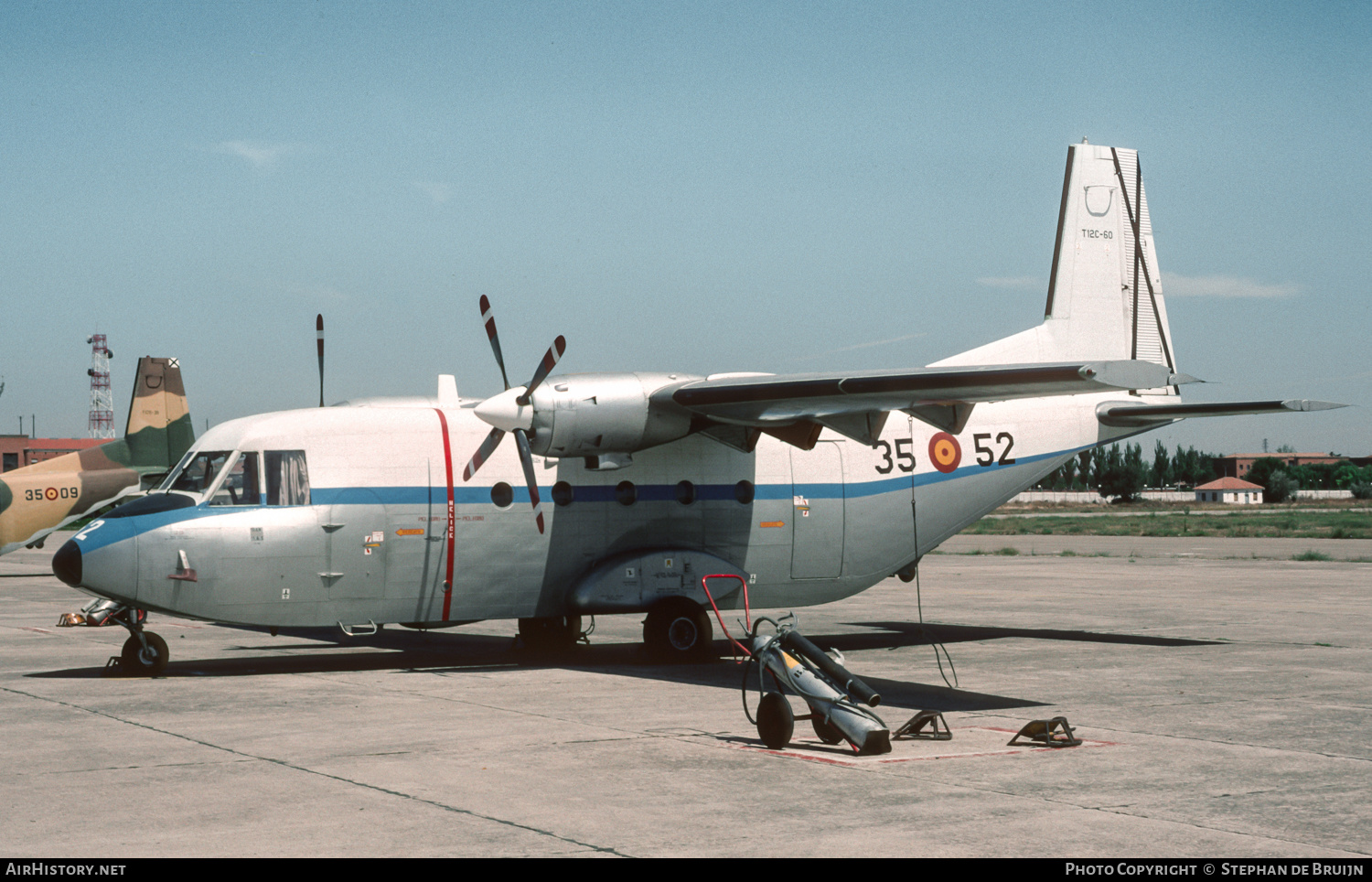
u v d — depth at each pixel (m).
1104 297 18.00
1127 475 132.00
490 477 14.62
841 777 8.19
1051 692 12.27
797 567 16.19
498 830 6.82
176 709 11.24
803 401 13.19
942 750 9.16
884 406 13.50
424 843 6.55
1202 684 12.78
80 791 7.80
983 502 17.23
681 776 8.23
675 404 13.95
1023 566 35.47
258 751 9.12
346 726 10.28
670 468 15.47
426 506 14.30
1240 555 40.97
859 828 6.86
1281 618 20.36
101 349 128.62
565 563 14.97
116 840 6.61
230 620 13.62
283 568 13.67
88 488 33.12
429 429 14.58
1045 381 11.42
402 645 17.73
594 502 15.06
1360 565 35.59
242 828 6.87
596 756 8.92
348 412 14.46
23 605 24.70
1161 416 17.06
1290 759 8.79
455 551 14.42
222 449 13.86
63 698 12.00
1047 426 17.50
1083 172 17.94
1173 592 25.97
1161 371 10.77
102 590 13.12
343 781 8.06
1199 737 9.70
